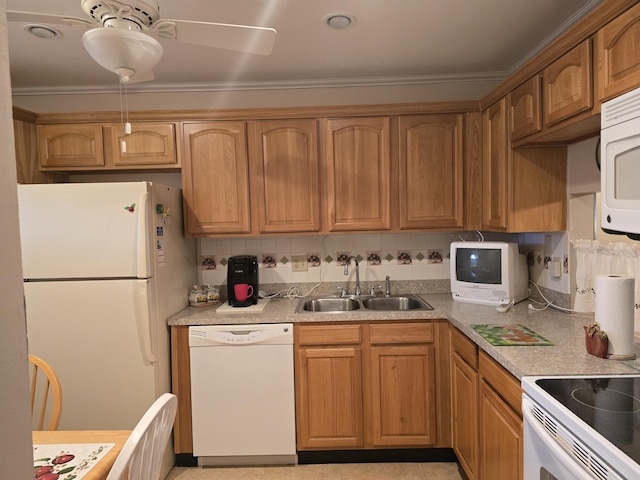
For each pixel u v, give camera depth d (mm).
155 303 2258
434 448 2420
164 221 2400
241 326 2352
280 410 2375
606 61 1416
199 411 2387
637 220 1109
